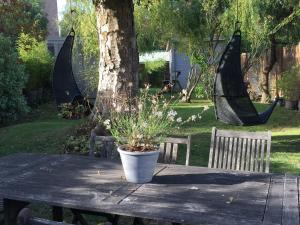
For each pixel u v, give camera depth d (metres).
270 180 2.95
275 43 13.19
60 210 3.68
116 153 3.74
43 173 3.15
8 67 10.04
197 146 7.16
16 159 3.61
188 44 12.84
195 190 2.72
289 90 11.68
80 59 12.24
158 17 12.10
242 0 11.04
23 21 9.86
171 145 3.58
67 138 6.70
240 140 3.56
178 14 12.09
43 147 6.97
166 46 15.24
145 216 2.33
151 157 2.85
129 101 5.97
